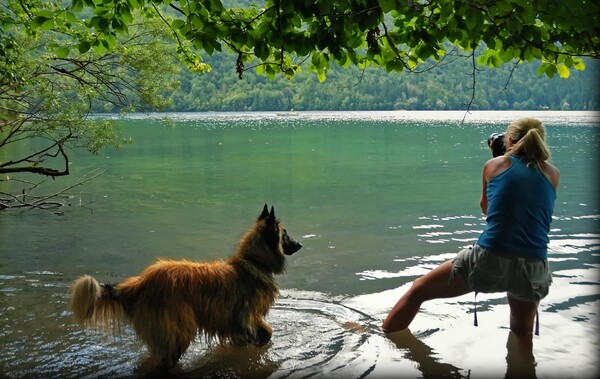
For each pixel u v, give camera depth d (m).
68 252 7.91
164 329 4.24
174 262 4.59
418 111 89.62
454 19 4.03
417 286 4.97
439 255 7.67
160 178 16.41
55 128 10.35
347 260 7.46
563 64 4.61
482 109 77.00
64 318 5.32
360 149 27.03
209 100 87.50
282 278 6.71
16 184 14.64
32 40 10.15
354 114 80.56
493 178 4.63
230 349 4.73
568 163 19.61
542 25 4.16
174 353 4.28
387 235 8.87
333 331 5.12
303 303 5.85
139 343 4.79
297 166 19.66
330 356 4.57
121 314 4.30
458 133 39.62
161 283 4.32
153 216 10.62
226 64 89.62
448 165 19.78
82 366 4.34
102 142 10.54
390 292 6.21
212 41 4.32
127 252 7.95
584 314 5.38
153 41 11.23
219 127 47.62
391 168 18.89
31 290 6.17
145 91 11.43
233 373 4.27
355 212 10.88
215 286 4.54
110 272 6.96
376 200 12.34
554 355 4.53
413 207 11.41
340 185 14.79
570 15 3.41
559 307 5.56
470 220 10.02
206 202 12.23
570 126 45.28
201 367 4.38
